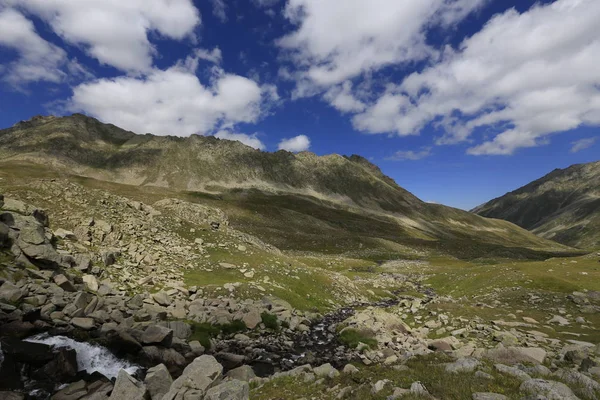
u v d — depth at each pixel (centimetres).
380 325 3278
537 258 17712
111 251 3881
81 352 1967
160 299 3116
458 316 3547
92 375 1833
